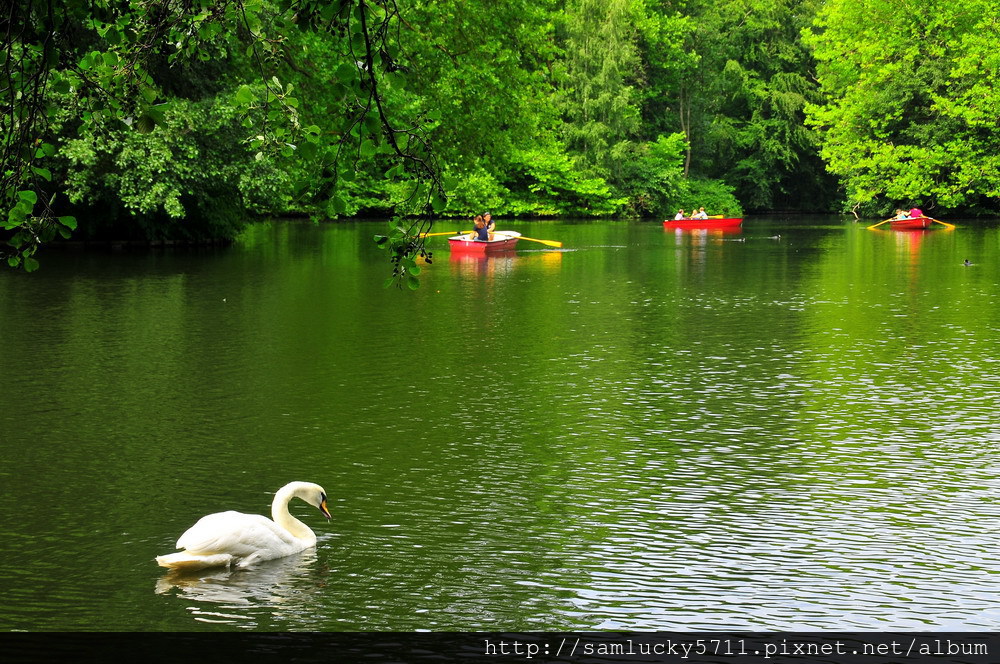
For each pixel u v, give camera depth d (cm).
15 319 1934
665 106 7738
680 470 1048
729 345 1742
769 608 736
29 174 561
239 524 805
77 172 3025
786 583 775
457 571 796
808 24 7281
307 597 750
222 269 2858
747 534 872
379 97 529
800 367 1552
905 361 1594
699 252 3778
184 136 3052
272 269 2870
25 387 1383
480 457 1091
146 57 578
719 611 732
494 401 1334
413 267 553
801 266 3162
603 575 789
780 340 1791
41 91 580
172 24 570
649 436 1174
